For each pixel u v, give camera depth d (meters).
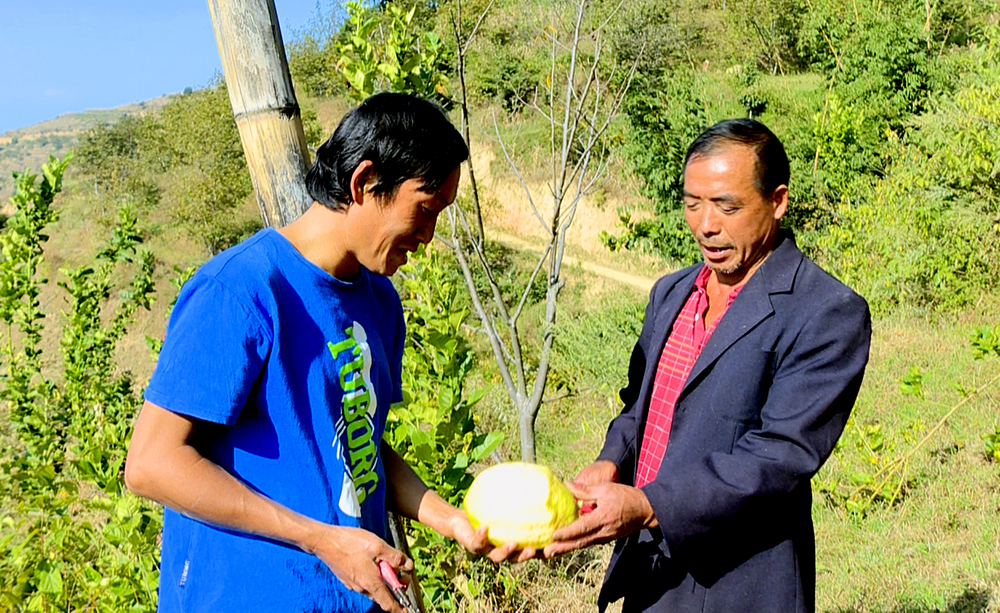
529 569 4.46
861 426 6.95
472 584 3.99
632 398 2.70
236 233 31.33
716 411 2.24
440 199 1.80
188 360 1.62
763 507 2.13
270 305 1.71
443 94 4.48
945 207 11.11
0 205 26.88
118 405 7.51
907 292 10.93
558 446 8.42
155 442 1.63
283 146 2.42
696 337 2.43
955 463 6.03
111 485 3.73
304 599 1.75
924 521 5.18
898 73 15.47
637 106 15.59
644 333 2.69
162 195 36.03
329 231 1.83
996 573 4.17
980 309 10.30
